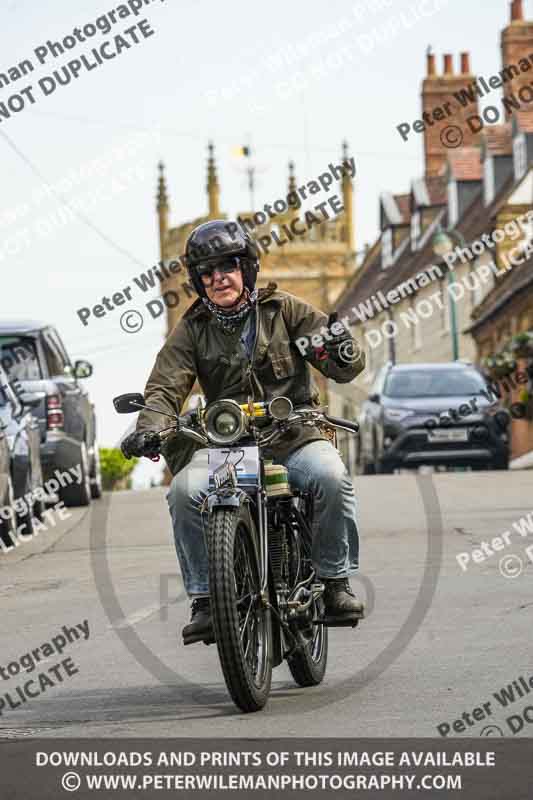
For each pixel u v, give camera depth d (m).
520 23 137.62
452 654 19.59
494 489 51.06
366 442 71.19
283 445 17.09
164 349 17.34
